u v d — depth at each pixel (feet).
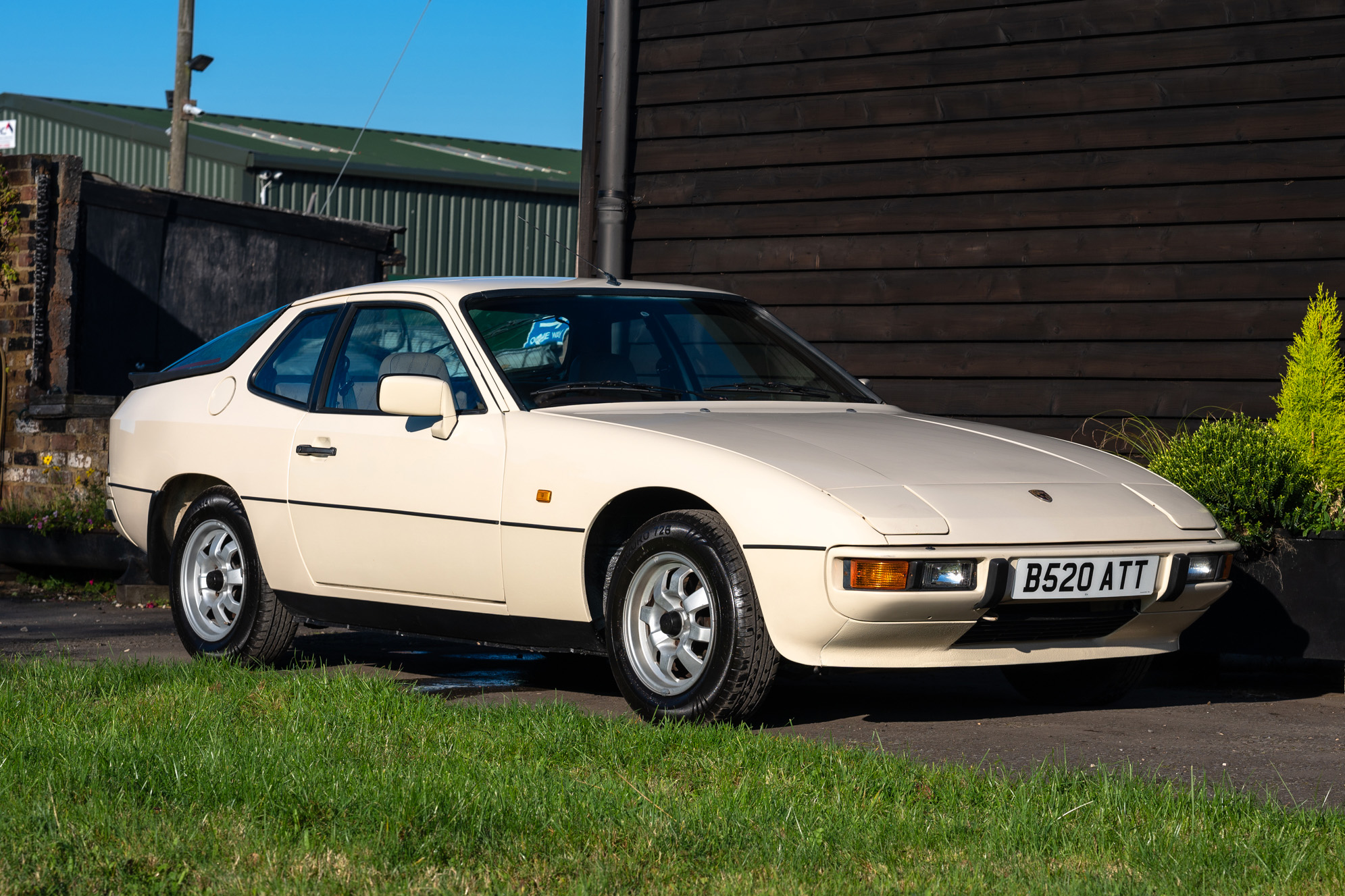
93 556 32.37
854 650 15.31
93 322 45.09
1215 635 20.65
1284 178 26.08
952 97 29.14
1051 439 18.76
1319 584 20.08
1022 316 28.43
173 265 47.14
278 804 11.84
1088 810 11.97
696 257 31.96
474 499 17.62
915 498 15.37
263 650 20.33
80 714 15.51
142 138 107.24
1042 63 28.27
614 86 32.24
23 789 12.39
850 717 17.67
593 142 33.50
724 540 15.64
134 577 30.89
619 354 18.90
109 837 11.11
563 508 16.78
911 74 29.58
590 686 19.97
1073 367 27.91
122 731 14.44
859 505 15.06
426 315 19.27
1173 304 27.02
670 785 12.78
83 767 12.84
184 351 47.52
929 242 29.40
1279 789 13.87
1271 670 22.94
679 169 32.17
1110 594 15.96
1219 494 20.38
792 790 12.60
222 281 48.52
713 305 20.63
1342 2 25.61
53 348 38.68
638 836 11.20
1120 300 27.48
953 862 10.77
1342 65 25.61
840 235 30.35
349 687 17.02
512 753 14.01
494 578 17.54
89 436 35.24
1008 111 28.58
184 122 82.38
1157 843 11.04
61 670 17.94
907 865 10.73
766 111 31.19
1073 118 27.99
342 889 10.00
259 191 101.24
